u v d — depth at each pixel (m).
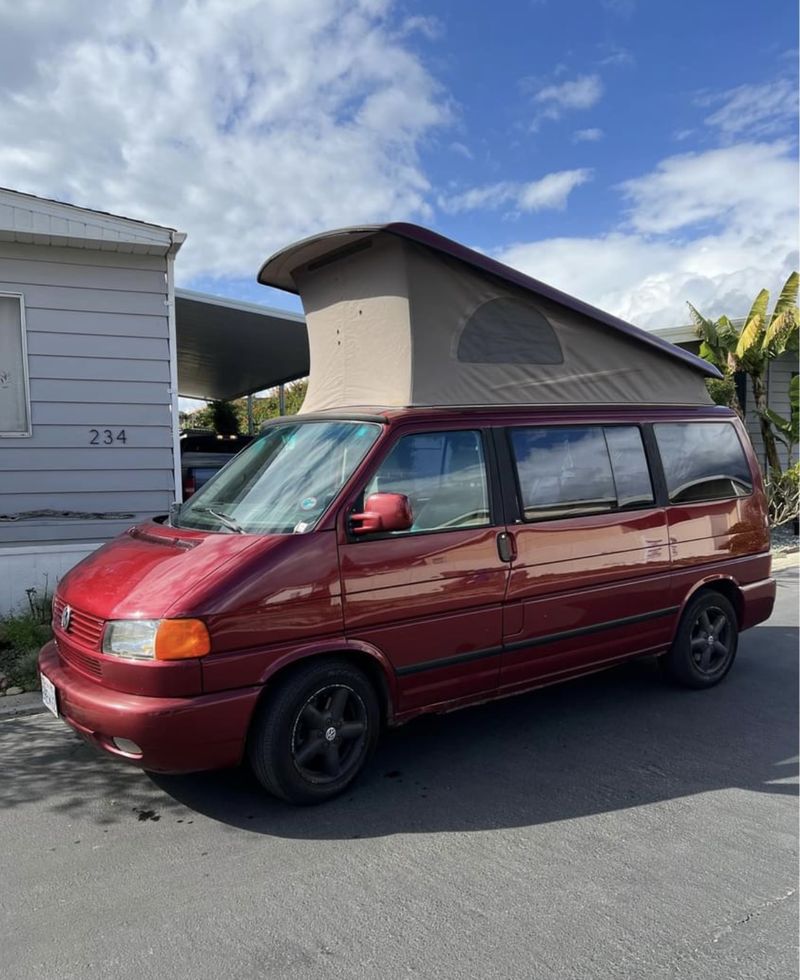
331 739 3.71
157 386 7.73
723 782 4.02
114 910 2.89
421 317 4.38
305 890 3.02
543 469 4.51
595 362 5.01
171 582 3.45
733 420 5.71
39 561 7.18
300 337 11.45
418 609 3.91
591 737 4.62
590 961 2.60
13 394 7.31
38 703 5.16
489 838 3.43
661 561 5.02
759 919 2.84
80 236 7.12
